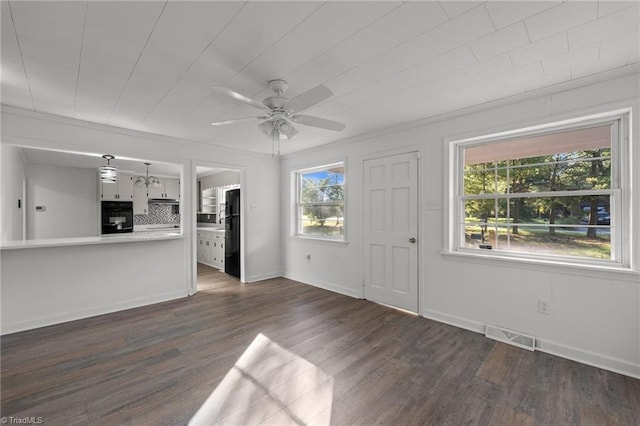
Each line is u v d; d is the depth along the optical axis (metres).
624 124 2.21
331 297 4.03
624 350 2.14
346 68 2.08
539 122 2.48
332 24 1.59
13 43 1.75
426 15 1.52
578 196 2.44
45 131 3.02
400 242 3.51
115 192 6.50
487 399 1.85
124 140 3.57
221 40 1.73
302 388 1.97
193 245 4.20
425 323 3.09
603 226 2.30
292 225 5.09
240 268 5.02
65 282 3.20
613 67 2.08
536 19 1.56
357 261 4.00
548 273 2.47
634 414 1.72
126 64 2.01
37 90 2.43
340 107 2.85
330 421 1.67
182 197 4.12
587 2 1.42
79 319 3.24
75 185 6.04
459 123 2.97
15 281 2.91
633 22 1.58
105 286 3.46
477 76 2.22
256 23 1.58
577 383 2.02
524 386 1.99
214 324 3.08
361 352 2.46
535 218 2.65
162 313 3.42
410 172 3.40
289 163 5.08
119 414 1.71
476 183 2.99
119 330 2.93
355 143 3.98
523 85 2.37
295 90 2.43
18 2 1.38
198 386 1.99
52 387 1.97
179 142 4.05
